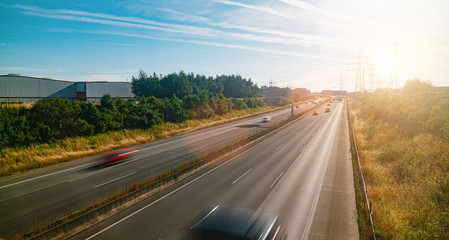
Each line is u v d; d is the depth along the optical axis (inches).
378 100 2605.8
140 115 1797.5
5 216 557.0
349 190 724.7
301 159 1098.1
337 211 587.5
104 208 556.7
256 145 1433.3
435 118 1146.0
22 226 511.5
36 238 430.0
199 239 349.7
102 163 962.7
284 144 1460.4
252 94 5969.5
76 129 1352.1
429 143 1016.2
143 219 546.6
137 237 471.5
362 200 640.4
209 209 593.9
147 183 721.0
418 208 601.6
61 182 784.3
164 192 714.8
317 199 658.2
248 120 2837.1
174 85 3592.5
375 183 784.9
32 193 692.1
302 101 7111.2
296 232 491.2
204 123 2394.2
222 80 5713.6
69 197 662.5
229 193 699.4
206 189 733.3
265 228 374.9
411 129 1293.1
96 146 1286.9
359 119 2522.1
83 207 597.9
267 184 773.9
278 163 1029.8
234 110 3585.1
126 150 1111.0
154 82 3567.9
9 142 1059.9
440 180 699.4
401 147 1059.3
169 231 492.1
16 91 2159.2
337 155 1174.3
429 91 1652.3
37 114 1245.1
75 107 1438.2
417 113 1307.8
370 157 1070.4
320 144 1453.0
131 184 753.6
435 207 593.6
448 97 1256.2
